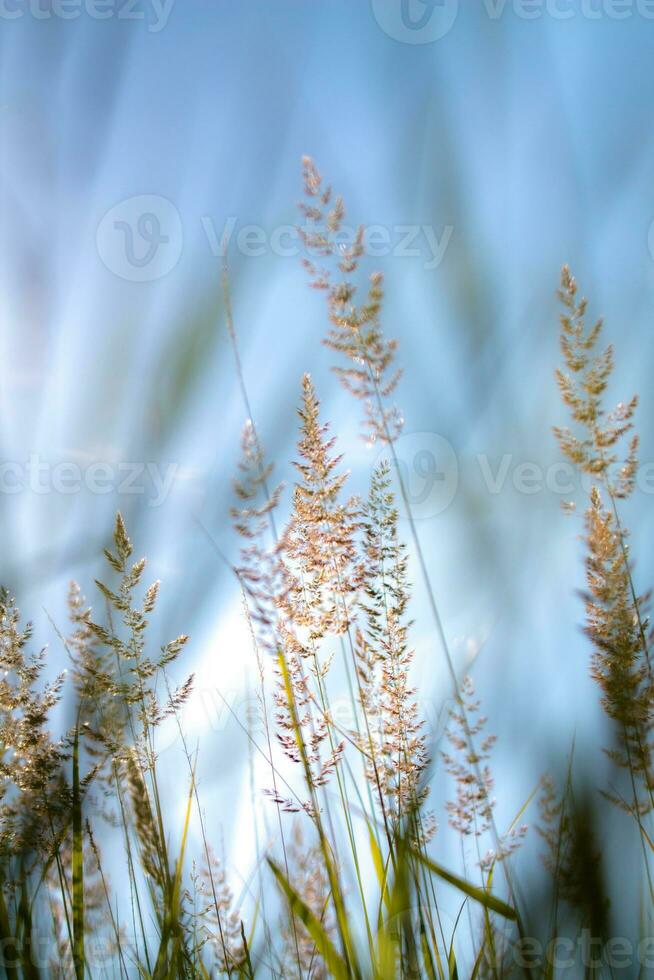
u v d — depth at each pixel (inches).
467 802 52.9
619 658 51.5
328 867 52.7
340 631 54.4
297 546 54.6
